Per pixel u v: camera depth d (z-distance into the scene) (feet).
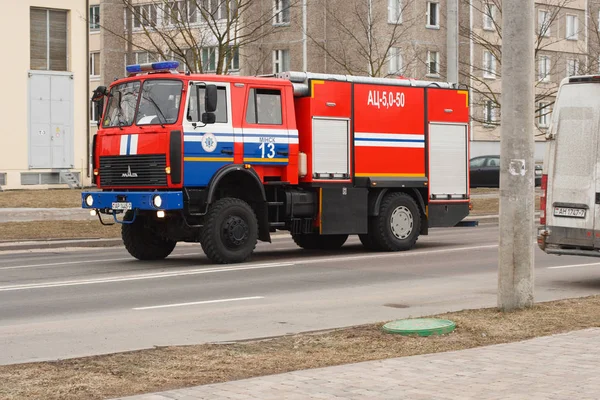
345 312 42.09
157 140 60.75
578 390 24.54
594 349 30.17
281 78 66.54
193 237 63.05
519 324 36.01
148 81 62.23
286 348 32.65
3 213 92.53
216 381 27.68
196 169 60.80
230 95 62.80
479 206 121.39
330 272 57.47
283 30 202.69
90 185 149.59
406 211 71.36
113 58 220.64
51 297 47.32
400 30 193.77
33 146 143.84
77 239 81.66
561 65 214.07
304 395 24.47
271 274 56.49
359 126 69.15
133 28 209.67
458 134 75.05
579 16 219.61
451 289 49.52
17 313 42.19
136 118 62.18
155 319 40.42
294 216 66.33
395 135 71.15
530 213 38.88
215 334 36.73
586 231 50.39
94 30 225.76
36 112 144.25
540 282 52.24
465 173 75.46
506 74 38.55
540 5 211.20
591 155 50.34
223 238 61.82
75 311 42.75
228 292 48.85
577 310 39.11
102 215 97.81
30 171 143.43
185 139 60.29
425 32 202.28
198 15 159.63
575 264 61.21
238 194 64.80
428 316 38.04
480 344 32.68
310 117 66.64
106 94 64.49
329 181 67.36
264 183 64.44
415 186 72.13
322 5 198.90
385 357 30.86
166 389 26.71
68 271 59.16
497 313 38.58
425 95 73.15
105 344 34.73
